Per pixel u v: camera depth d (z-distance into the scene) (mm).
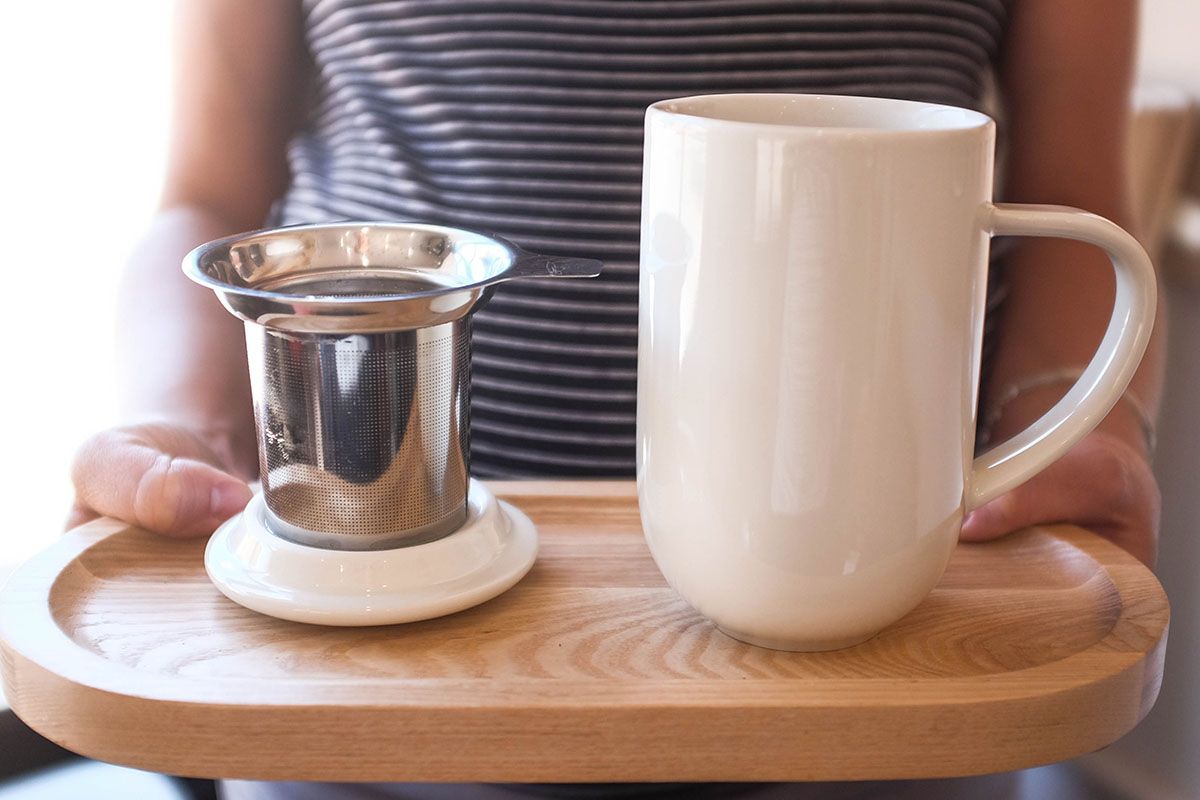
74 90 1318
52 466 1375
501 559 521
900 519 440
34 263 1344
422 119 812
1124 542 608
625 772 434
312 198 904
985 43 824
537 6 742
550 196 775
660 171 435
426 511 499
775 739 431
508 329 796
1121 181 833
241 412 770
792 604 452
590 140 761
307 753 428
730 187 407
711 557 454
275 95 961
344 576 487
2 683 476
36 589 508
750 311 415
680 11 737
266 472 501
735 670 462
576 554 569
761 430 426
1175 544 1123
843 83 760
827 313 409
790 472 428
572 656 473
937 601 530
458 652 475
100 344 1370
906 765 435
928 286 414
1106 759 1250
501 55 761
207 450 671
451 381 494
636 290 774
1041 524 597
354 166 861
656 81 750
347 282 518
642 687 443
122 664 453
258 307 442
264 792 604
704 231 417
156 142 1336
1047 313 755
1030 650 484
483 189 792
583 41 747
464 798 551
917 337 418
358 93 849
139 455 583
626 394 790
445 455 500
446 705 426
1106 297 759
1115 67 823
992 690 438
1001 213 430
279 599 483
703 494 445
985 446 739
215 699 425
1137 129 1069
